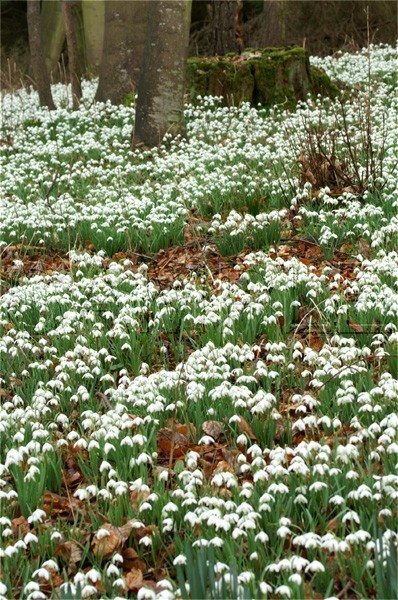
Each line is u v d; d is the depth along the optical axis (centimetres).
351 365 480
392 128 1195
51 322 667
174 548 373
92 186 1146
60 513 422
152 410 471
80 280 779
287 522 350
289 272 677
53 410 526
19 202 1065
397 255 727
